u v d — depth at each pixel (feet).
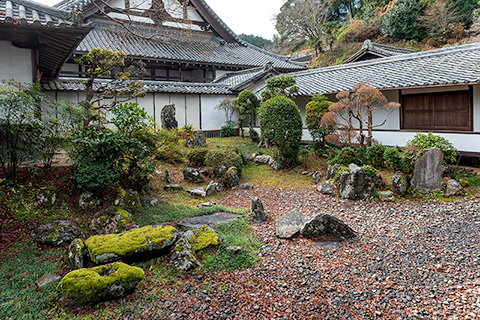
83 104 31.48
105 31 61.41
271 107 35.58
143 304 12.37
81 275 12.28
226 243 17.25
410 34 92.79
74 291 11.79
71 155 19.63
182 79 69.77
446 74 32.71
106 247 14.25
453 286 13.56
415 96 38.22
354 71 46.26
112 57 33.81
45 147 20.35
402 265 15.60
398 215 22.80
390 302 12.60
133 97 48.73
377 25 100.78
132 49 58.65
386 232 19.81
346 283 14.07
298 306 12.42
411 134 35.76
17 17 20.63
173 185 28.48
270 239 18.95
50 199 18.76
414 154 27.89
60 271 13.93
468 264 15.38
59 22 21.52
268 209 25.11
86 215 18.66
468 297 12.69
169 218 20.93
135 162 22.91
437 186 26.86
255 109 50.19
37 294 12.39
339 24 120.47
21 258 14.56
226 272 14.90
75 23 21.56
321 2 129.29
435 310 12.00
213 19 75.66
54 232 16.12
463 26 85.25
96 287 12.00
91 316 11.57
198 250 16.25
